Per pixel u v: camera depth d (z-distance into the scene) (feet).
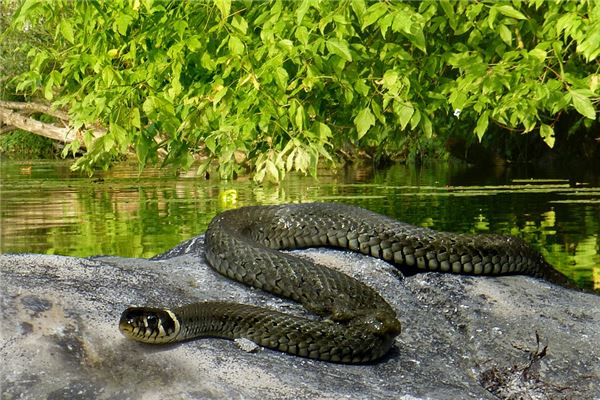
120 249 37.11
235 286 22.76
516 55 39.29
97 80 41.24
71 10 45.78
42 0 37.68
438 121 58.75
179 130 38.58
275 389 17.48
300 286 22.22
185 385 17.10
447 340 21.95
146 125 41.86
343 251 25.66
